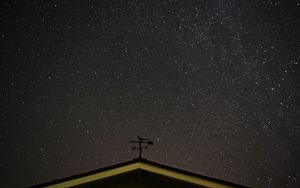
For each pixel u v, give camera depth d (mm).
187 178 5820
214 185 5723
